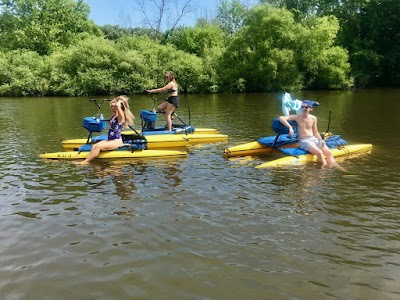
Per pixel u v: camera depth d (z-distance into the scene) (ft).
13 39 126.11
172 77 35.68
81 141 32.40
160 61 104.88
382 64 115.34
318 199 20.29
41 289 13.00
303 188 21.88
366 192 21.16
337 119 46.32
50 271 14.05
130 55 101.65
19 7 132.57
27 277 13.67
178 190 21.89
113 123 28.63
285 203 19.81
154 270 13.99
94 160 27.86
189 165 26.99
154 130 35.58
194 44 122.72
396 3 114.62
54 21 131.54
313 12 124.06
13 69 98.48
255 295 12.51
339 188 21.80
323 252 15.10
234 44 104.06
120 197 20.86
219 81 99.71
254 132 39.34
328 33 97.14
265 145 30.01
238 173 24.93
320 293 12.60
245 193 21.29
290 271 13.84
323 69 100.22
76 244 15.92
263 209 19.12
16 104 73.67
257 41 101.35
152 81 99.86
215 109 60.03
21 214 18.80
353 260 14.52
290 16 99.66
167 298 12.42
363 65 110.93
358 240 15.99
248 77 100.73
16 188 22.36
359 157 28.07
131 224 17.63
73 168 26.16
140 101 77.66
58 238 16.43
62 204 19.95
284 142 29.76
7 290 12.96
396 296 12.41
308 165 26.12
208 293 12.66
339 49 100.07
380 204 19.54
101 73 98.48
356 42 114.32
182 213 18.76
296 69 98.68
